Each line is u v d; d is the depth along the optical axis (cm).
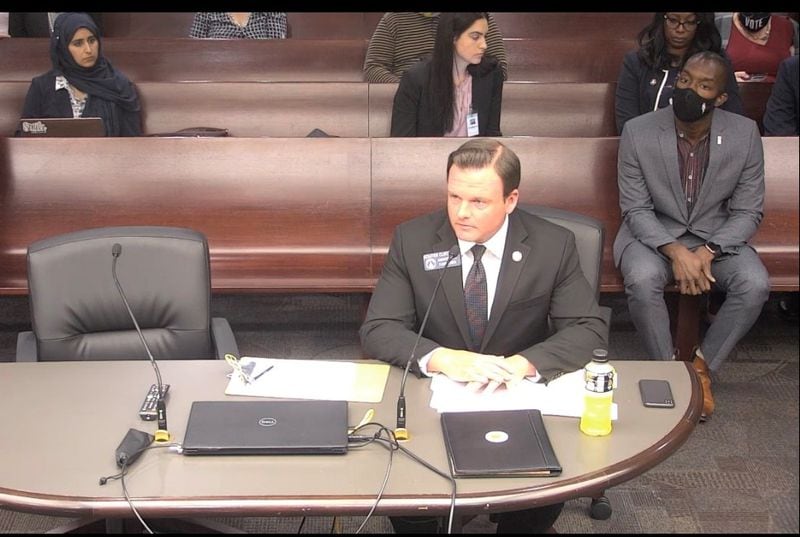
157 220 353
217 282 336
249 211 356
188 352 244
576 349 205
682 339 339
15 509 155
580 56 505
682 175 331
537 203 358
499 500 156
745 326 319
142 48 496
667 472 288
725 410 328
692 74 314
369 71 446
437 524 221
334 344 381
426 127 386
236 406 182
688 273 314
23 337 247
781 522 260
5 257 345
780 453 299
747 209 327
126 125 416
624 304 421
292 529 256
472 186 199
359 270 345
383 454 169
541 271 219
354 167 356
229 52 499
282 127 427
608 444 172
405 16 445
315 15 817
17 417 183
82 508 153
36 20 563
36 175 350
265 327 399
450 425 176
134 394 194
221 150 355
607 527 258
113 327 242
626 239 335
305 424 175
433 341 219
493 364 196
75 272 237
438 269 219
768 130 404
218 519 261
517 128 431
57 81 404
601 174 358
